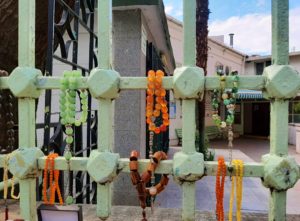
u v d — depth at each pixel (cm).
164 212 149
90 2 286
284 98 99
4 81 114
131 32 311
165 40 479
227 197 396
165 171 106
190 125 104
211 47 1460
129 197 295
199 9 643
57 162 112
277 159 98
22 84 110
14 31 219
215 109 110
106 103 108
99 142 108
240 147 1201
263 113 1678
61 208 109
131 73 309
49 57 185
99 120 108
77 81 109
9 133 157
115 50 312
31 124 114
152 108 107
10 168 113
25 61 112
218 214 103
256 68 1739
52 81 111
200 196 484
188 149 104
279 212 100
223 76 103
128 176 295
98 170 106
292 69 98
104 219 108
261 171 101
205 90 107
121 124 308
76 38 248
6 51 225
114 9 308
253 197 479
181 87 102
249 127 1725
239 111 1717
